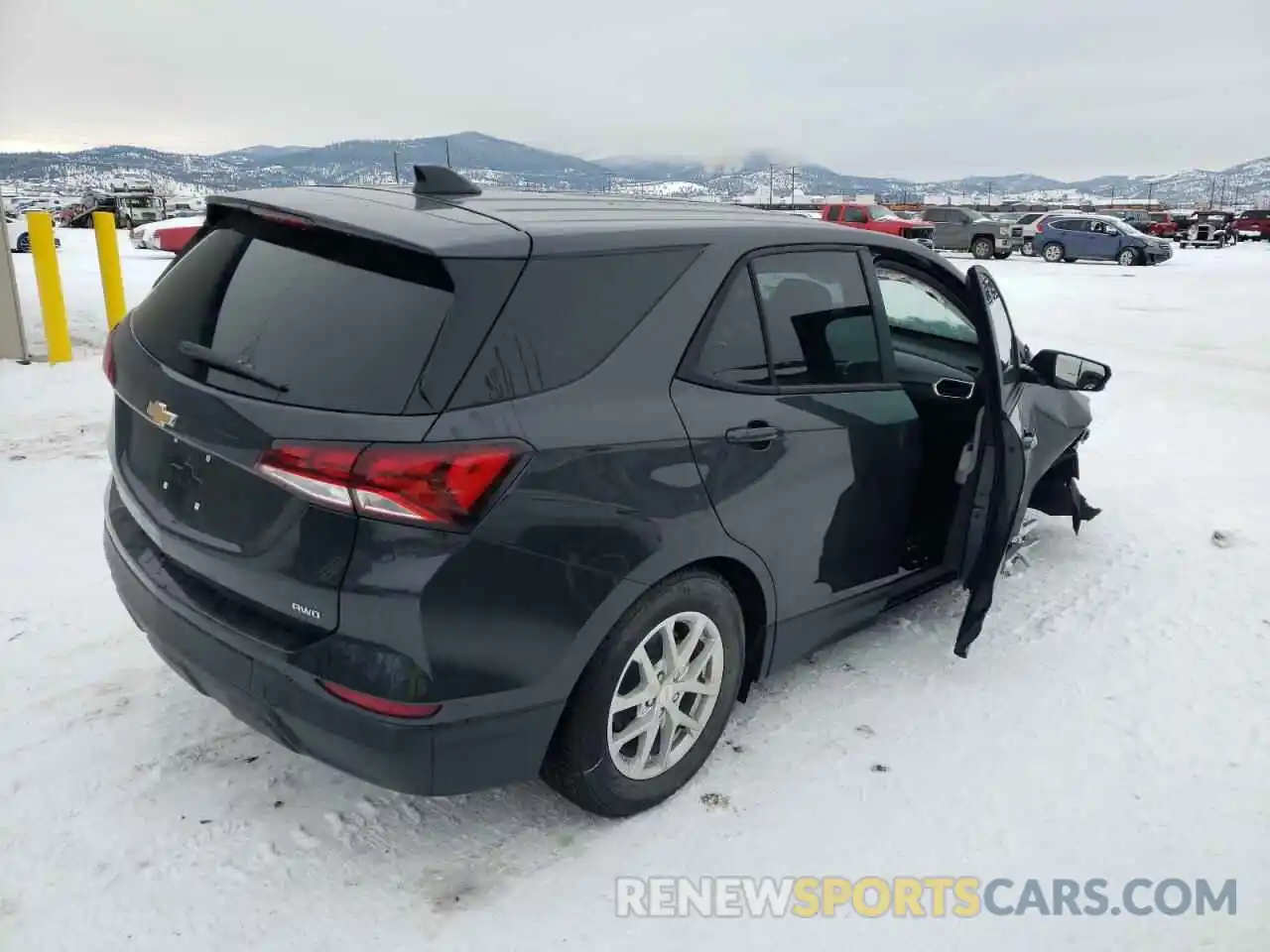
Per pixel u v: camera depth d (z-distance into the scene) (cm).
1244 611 437
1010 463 343
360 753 231
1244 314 1571
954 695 361
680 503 264
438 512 218
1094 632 415
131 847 267
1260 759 327
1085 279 2327
